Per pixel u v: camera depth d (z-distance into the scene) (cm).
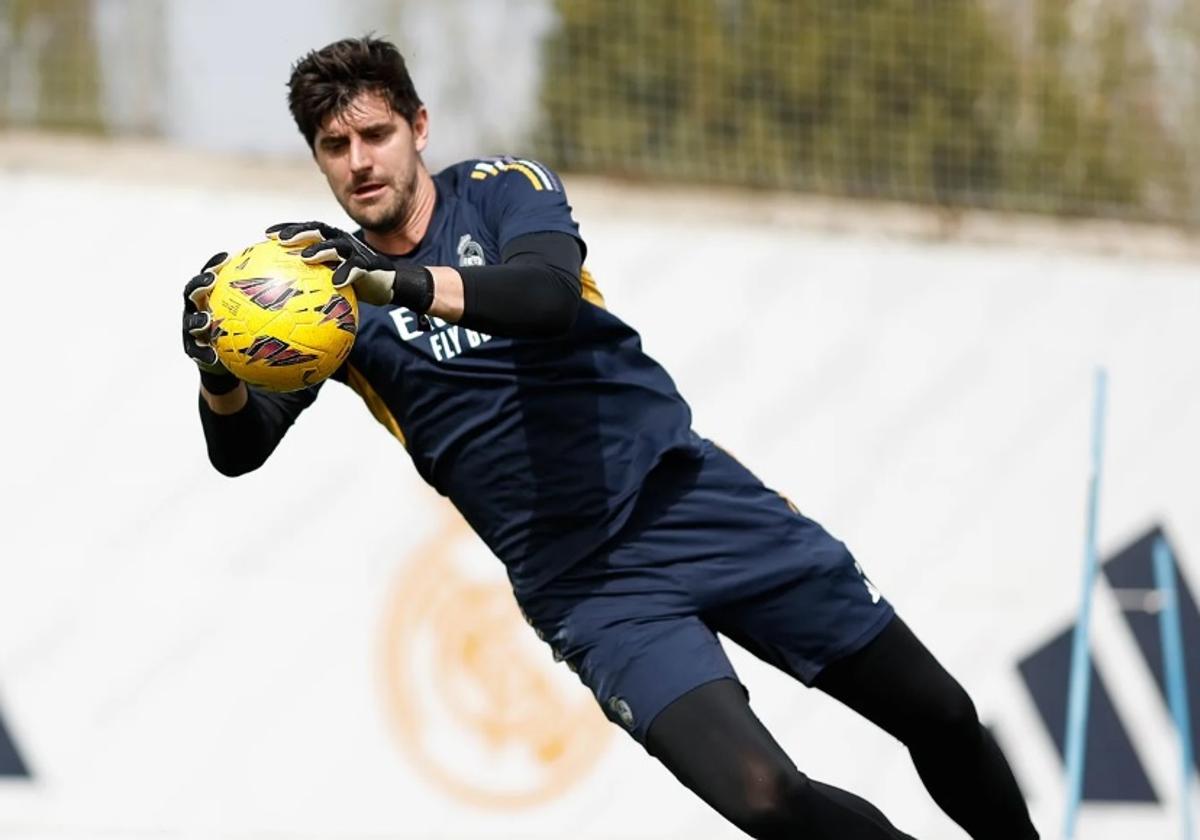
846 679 1355
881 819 1272
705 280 2566
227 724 2270
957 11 2839
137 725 2238
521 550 1338
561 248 1200
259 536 2311
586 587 1327
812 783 1254
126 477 2269
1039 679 2620
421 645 2361
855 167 2741
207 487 2298
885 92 2786
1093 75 2898
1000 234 2738
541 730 2400
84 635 2230
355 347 1311
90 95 2411
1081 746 2038
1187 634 2702
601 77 2628
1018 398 2678
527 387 1300
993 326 2686
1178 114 2930
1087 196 2833
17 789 2186
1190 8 2944
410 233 1291
